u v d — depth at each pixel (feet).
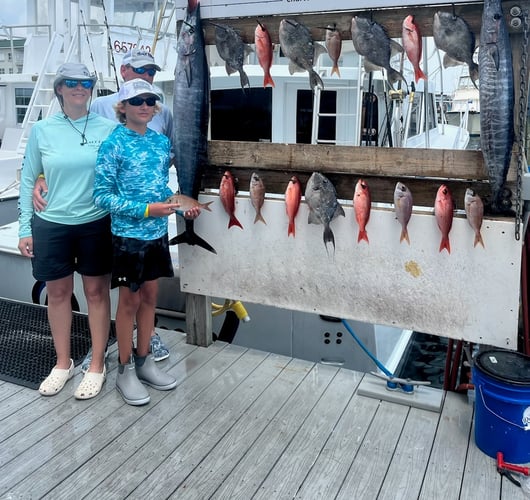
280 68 18.25
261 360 11.49
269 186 10.69
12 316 13.83
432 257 9.41
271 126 18.47
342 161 9.86
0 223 24.93
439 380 18.58
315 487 7.66
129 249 9.04
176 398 10.00
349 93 17.94
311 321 14.78
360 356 14.73
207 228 11.29
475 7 8.45
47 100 26.81
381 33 9.04
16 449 8.49
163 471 8.00
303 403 9.82
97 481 7.79
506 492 7.51
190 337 12.24
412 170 9.38
